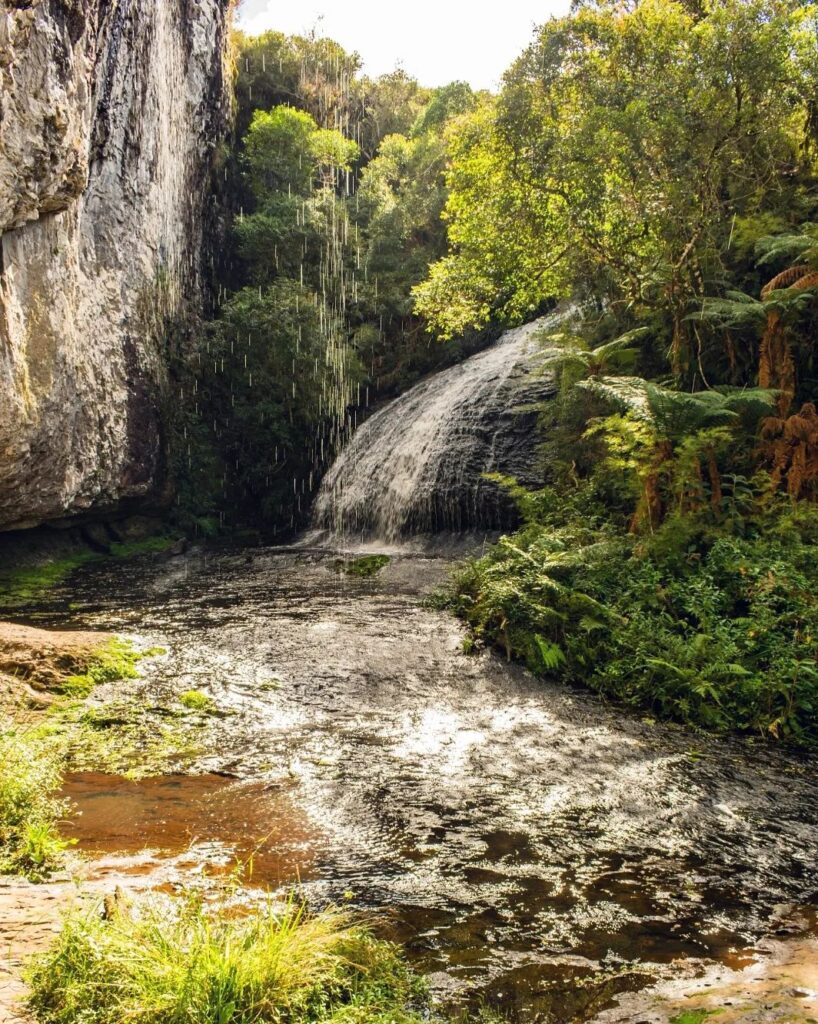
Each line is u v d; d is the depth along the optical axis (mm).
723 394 9312
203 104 21250
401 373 22031
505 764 5395
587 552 8641
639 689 6812
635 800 4848
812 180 12008
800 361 10328
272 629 8836
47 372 11602
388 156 28391
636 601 7926
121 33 14297
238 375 19375
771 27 11070
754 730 6230
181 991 2275
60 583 12383
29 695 6434
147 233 16891
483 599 8555
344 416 20609
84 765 5262
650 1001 2793
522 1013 2740
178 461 18172
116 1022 2170
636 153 11047
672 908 3582
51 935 2760
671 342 11805
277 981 2455
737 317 9820
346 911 3455
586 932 3350
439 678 7223
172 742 5730
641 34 11664
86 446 13898
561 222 12438
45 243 11352
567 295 13820
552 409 12570
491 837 4305
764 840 4348
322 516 18188
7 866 3574
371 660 7668
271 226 21625
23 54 9141
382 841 4219
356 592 10930
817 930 3400
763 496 8852
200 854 3959
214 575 12852
